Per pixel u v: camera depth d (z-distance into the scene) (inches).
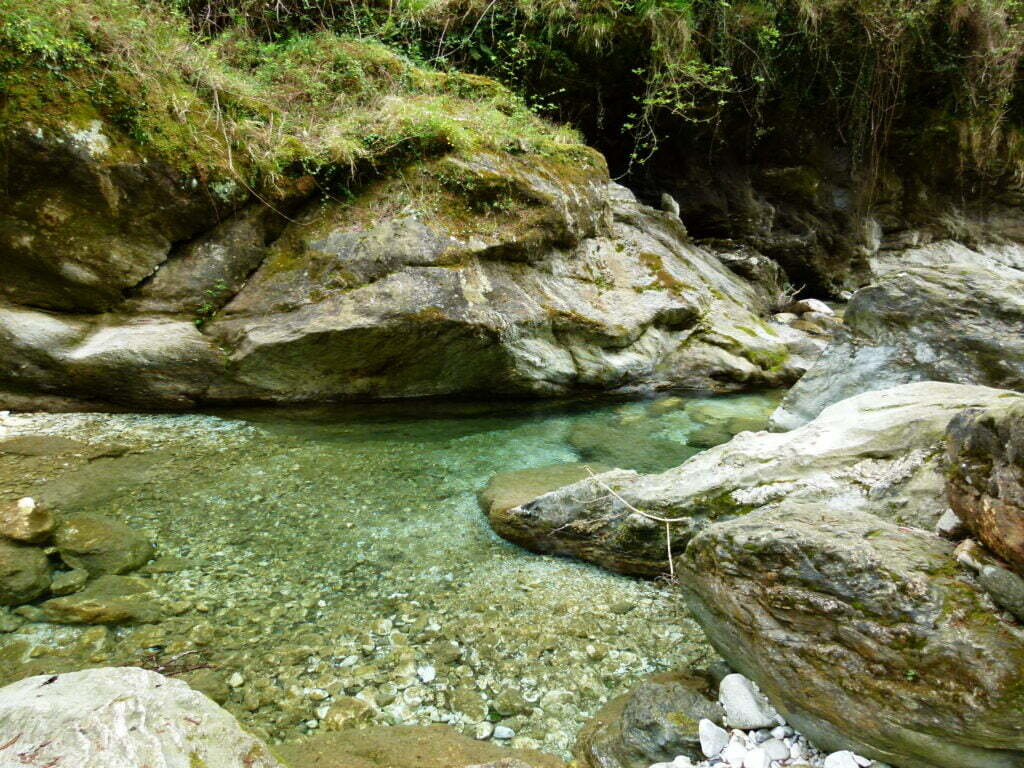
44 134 198.4
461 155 256.4
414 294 225.8
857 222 486.9
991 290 201.0
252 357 219.8
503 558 148.1
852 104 443.5
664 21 362.9
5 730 64.0
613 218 335.0
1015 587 76.7
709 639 105.9
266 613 125.0
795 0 396.2
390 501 173.3
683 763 87.7
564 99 386.6
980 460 85.0
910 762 80.5
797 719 89.8
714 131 420.5
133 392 218.7
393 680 108.7
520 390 257.9
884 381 203.6
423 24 335.9
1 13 193.5
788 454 141.2
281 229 243.1
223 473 182.2
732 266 438.3
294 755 89.4
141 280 223.8
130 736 63.6
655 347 292.5
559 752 95.3
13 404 211.3
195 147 220.5
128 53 213.2
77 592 125.0
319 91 272.2
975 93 455.8
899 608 81.0
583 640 119.4
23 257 208.8
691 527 137.2
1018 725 71.0
